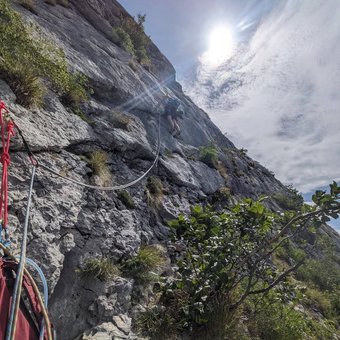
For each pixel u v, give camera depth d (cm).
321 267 1015
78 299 397
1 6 584
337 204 419
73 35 940
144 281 480
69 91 648
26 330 134
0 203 228
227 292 455
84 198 503
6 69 491
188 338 418
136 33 1544
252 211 464
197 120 1496
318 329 624
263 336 488
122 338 372
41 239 385
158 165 813
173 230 496
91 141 615
